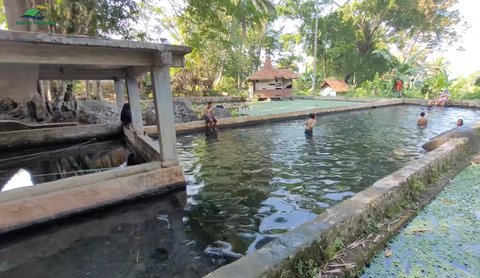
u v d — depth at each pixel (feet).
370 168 19.15
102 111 38.91
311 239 7.45
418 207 10.91
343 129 34.60
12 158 22.86
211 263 9.82
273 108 53.88
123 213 13.64
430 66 70.38
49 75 22.33
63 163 21.54
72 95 36.09
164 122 15.97
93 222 12.85
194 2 33.30
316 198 14.62
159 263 9.89
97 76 24.36
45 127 28.91
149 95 61.93
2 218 11.47
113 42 12.48
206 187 16.60
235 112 46.32
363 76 92.32
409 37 90.02
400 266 7.82
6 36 10.30
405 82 70.85
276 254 6.86
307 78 97.14
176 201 14.84
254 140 29.60
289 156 22.76
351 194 14.99
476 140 19.93
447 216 10.41
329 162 20.74
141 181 15.02
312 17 86.69
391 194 10.44
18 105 30.91
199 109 48.70
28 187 12.57
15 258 10.36
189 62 70.85
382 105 58.80
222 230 11.88
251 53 97.60
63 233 11.97
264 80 77.10
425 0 77.97
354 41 83.56
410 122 38.65
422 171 12.72
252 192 15.67
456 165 15.70
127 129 28.99
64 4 25.32
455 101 53.26
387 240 8.95
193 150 25.91
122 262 10.00
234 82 89.30
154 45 13.71
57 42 11.23
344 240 8.38
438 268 7.72
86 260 10.17
